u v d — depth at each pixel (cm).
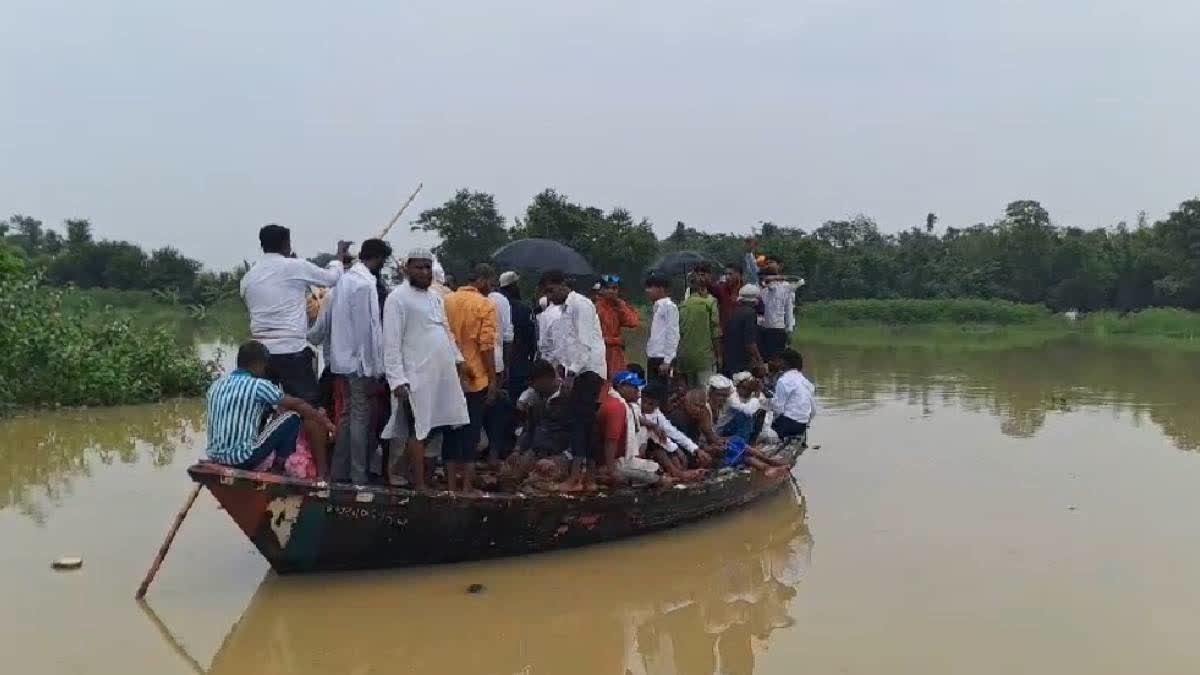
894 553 847
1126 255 5325
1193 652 625
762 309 1438
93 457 1234
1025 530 916
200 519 927
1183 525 932
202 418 1562
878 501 1037
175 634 643
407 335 762
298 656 616
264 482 677
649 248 3412
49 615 671
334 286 810
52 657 601
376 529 736
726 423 1092
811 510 999
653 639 657
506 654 630
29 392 1616
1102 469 1195
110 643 625
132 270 5638
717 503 959
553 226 3334
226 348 2850
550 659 623
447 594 736
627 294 3416
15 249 2062
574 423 872
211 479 664
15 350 1591
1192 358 2903
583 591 749
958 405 1783
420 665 609
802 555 843
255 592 726
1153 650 628
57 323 1662
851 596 738
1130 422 1572
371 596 725
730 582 773
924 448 1343
